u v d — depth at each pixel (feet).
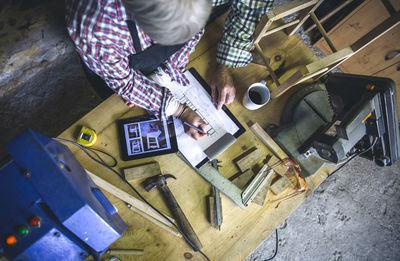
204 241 3.42
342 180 7.47
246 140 3.77
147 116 3.61
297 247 7.11
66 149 2.63
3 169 2.13
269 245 7.01
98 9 2.21
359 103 2.92
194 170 3.59
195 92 3.71
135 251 3.26
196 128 3.50
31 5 4.18
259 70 3.99
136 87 3.13
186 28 1.87
